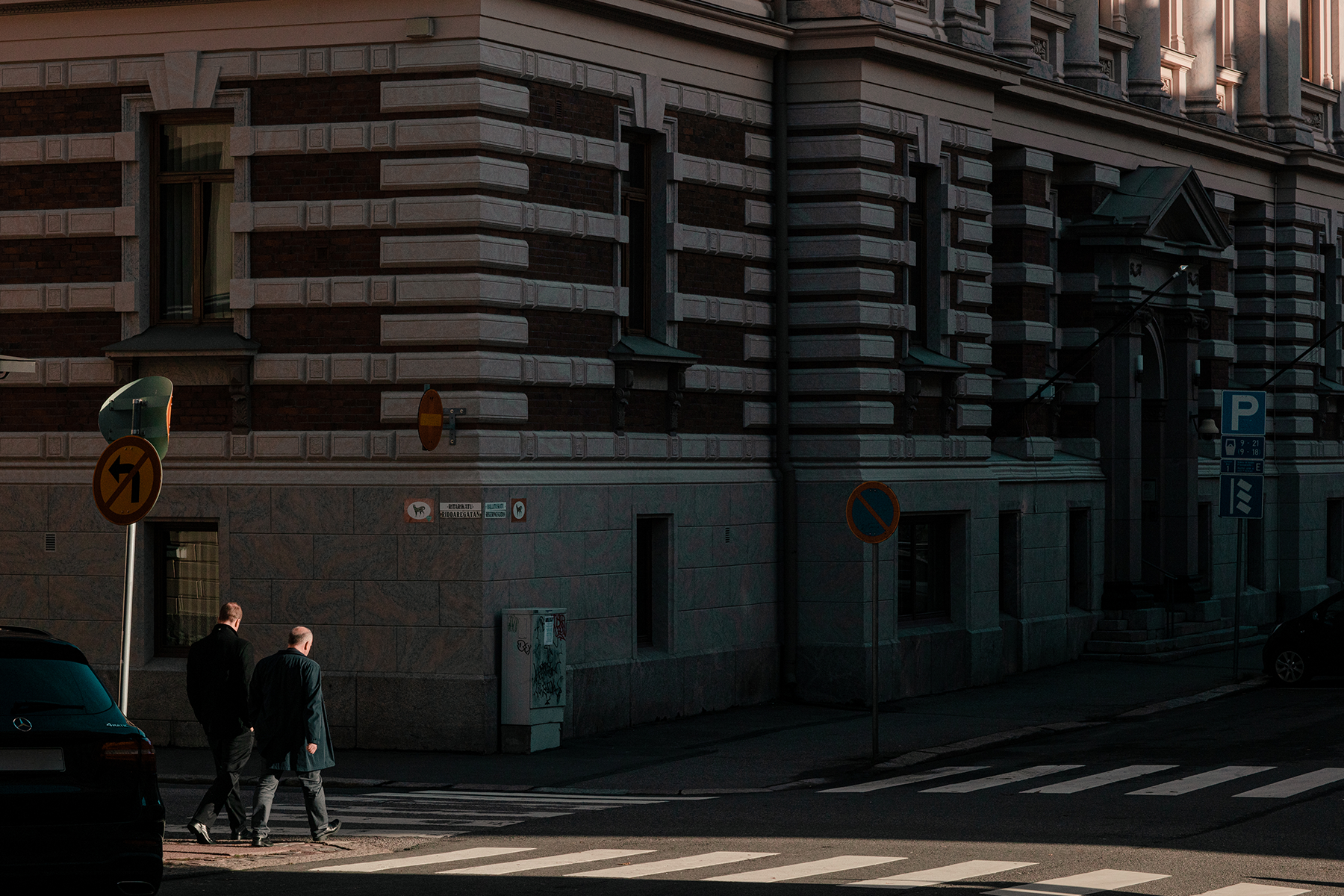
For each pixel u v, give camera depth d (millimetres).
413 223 19938
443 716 19781
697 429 23562
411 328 19953
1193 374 34000
